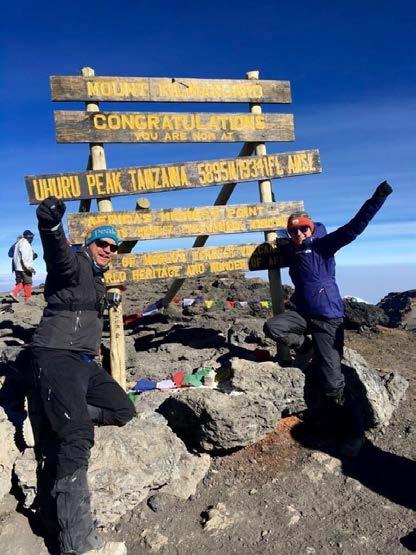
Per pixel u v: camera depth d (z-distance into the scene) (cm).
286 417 316
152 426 267
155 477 244
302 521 233
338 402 300
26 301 767
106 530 228
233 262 362
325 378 296
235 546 218
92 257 238
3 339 456
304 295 308
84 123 321
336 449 288
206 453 282
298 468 271
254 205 362
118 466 235
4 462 243
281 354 354
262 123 365
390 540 219
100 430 251
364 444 296
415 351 475
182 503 246
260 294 683
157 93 338
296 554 212
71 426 213
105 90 325
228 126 356
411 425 313
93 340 232
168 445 259
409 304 723
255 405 282
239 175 358
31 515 228
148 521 233
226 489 256
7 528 221
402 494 249
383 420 309
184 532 227
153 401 307
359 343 504
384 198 286
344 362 325
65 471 208
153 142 338
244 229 361
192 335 444
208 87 350
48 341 223
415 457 280
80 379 223
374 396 312
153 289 795
